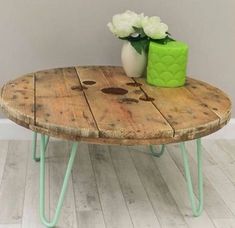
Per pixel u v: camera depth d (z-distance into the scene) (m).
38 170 2.00
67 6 2.10
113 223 1.64
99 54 2.21
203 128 1.40
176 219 1.69
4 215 1.66
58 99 1.57
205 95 1.70
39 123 1.36
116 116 1.43
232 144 2.38
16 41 2.14
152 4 2.15
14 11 2.09
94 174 1.99
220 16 2.22
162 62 1.73
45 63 2.20
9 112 1.46
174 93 1.70
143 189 1.89
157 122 1.40
